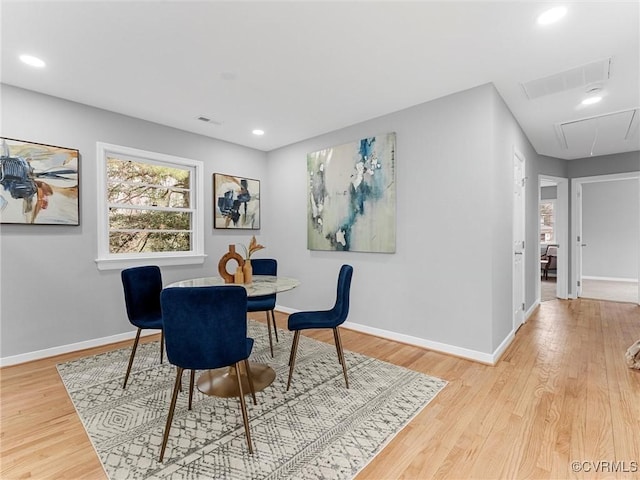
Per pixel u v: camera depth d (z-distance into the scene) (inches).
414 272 124.3
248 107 125.6
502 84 106.6
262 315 173.8
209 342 64.6
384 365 106.1
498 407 79.9
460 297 112.3
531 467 59.4
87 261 122.2
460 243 112.2
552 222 339.0
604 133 157.5
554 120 139.5
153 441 67.2
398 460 61.6
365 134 139.9
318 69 97.1
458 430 70.8
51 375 98.3
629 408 78.5
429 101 119.7
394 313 130.5
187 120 139.0
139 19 73.9
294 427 72.1
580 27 77.4
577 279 214.2
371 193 135.3
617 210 285.6
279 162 182.2
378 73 99.5
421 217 122.0
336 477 57.4
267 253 189.5
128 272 98.4
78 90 110.1
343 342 128.9
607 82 105.5
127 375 91.0
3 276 105.0
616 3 69.1
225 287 64.7
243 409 65.2
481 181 107.3
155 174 146.3
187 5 69.2
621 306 193.2
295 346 91.0
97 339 124.3
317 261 162.6
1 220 103.7
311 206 160.9
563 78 102.7
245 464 60.5
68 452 63.7
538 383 92.5
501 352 115.2
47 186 112.0
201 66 95.0
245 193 177.8
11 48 85.1
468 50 87.3
